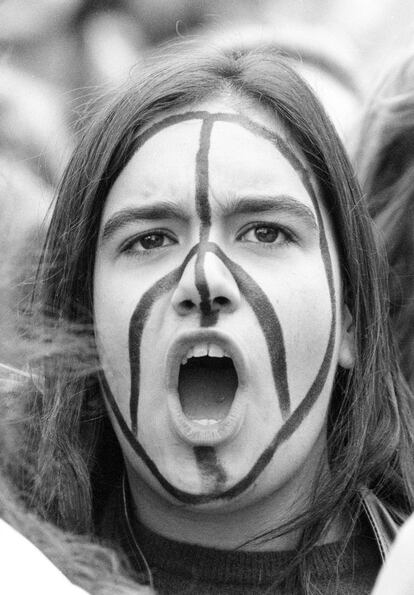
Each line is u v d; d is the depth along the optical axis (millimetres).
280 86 3701
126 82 3869
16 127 5016
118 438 3623
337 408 3789
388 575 2791
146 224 3572
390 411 3875
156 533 3604
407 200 4551
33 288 3906
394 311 4383
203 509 3484
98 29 5613
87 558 3471
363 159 4715
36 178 4742
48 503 3703
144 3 5691
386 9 6062
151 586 3496
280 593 3520
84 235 3697
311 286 3557
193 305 3459
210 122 3623
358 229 3816
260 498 3520
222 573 3516
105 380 3625
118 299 3561
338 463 3713
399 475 3846
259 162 3580
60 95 5434
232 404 3465
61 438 3742
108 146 3658
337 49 5621
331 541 3633
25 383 3844
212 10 5773
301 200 3600
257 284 3502
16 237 4125
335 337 3643
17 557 2943
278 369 3504
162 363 3490
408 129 4629
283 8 5934
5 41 5582
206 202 3533
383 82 4867
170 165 3574
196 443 3441
